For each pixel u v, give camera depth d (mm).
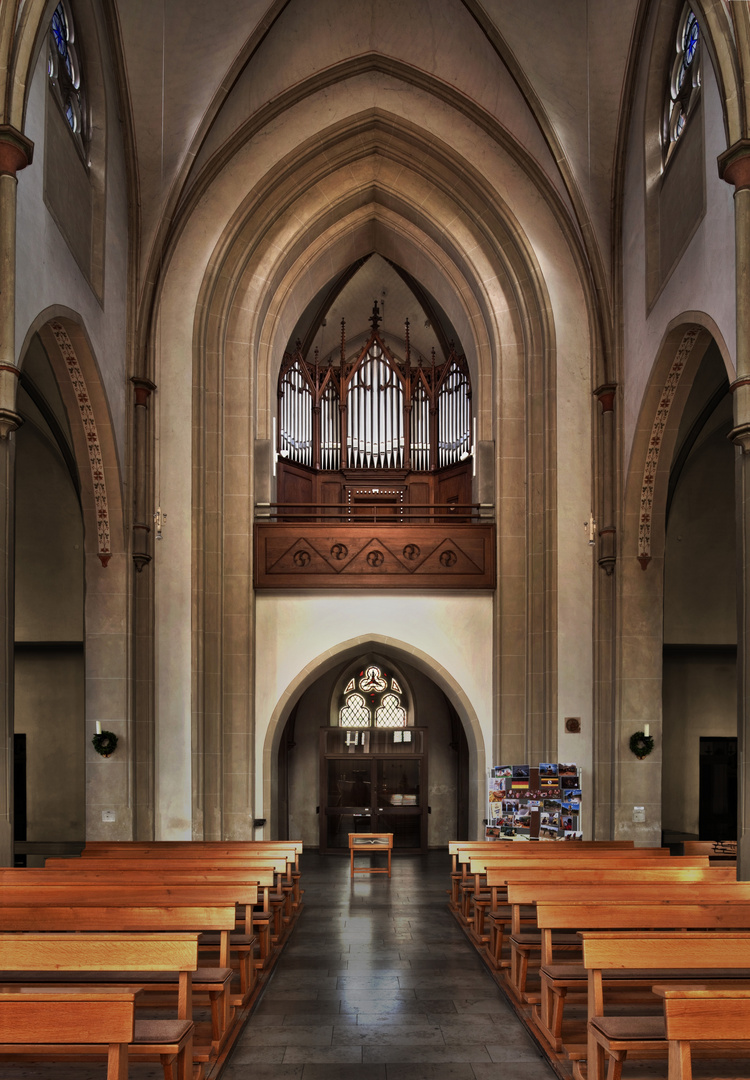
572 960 9023
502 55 15500
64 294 12516
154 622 16000
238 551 16828
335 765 20703
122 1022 4430
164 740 15906
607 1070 6031
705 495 19453
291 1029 7508
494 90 16500
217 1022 6863
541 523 16688
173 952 5492
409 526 17062
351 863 17078
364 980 8992
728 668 20359
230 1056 6887
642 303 14938
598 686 15891
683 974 6594
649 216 14625
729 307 10922
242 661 16594
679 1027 4457
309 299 19391
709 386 17375
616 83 15266
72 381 14141
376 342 22672
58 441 18062
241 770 16344
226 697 16500
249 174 17062
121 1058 4523
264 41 15859
